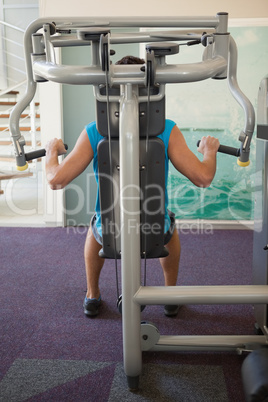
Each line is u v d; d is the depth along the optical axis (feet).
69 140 13.47
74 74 4.83
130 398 5.79
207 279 9.63
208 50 5.35
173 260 7.64
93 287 8.02
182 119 12.84
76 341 7.19
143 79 4.92
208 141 6.25
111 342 7.16
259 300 5.50
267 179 6.47
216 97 12.66
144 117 5.40
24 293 8.98
